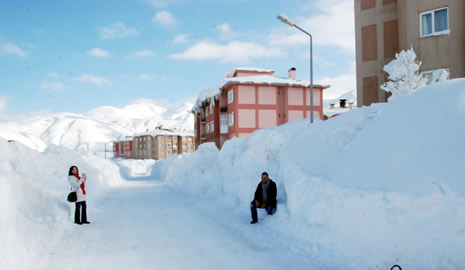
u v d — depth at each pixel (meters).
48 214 7.37
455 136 4.96
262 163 9.77
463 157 4.56
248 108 35.06
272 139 10.12
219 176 13.80
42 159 11.93
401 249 4.38
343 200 5.40
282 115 36.47
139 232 7.14
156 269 4.82
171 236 6.74
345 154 6.59
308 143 8.34
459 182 4.29
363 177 5.55
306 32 12.05
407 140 5.57
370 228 4.80
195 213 9.35
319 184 6.28
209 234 6.84
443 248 4.04
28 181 7.27
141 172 47.97
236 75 43.44
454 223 4.05
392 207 4.64
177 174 20.56
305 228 6.00
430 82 15.41
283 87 36.66
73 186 7.98
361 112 7.95
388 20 18.28
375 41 18.66
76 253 5.61
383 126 6.47
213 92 39.34
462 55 14.74
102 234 6.99
